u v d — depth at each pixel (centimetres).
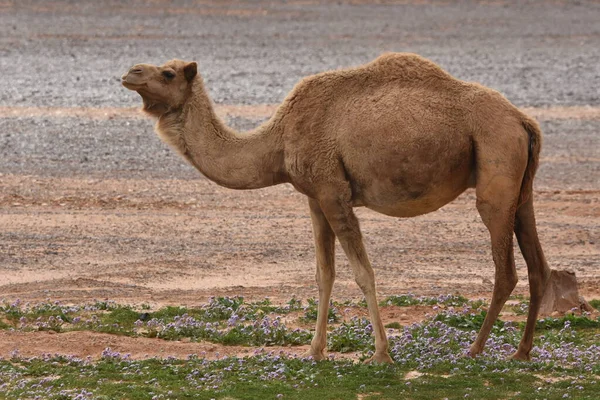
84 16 16500
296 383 3275
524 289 4903
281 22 16625
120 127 9375
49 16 16375
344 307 4472
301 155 3516
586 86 11744
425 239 6081
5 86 11181
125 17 16562
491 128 3419
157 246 5784
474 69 12700
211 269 5322
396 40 15025
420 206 3538
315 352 3622
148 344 3862
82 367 3509
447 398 3089
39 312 4262
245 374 3384
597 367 3428
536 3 19075
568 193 7356
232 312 4309
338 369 3431
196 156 3681
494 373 3347
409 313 4359
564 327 4053
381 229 6303
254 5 18212
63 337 3897
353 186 3522
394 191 3472
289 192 7312
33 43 14088
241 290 4856
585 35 15788
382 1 19025
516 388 3181
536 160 3494
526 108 10531
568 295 4381
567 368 3441
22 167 7819
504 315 4331
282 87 11381
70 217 6419
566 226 6397
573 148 8919
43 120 9556
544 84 11812
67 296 4688
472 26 16500
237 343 3912
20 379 3344
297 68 12612
